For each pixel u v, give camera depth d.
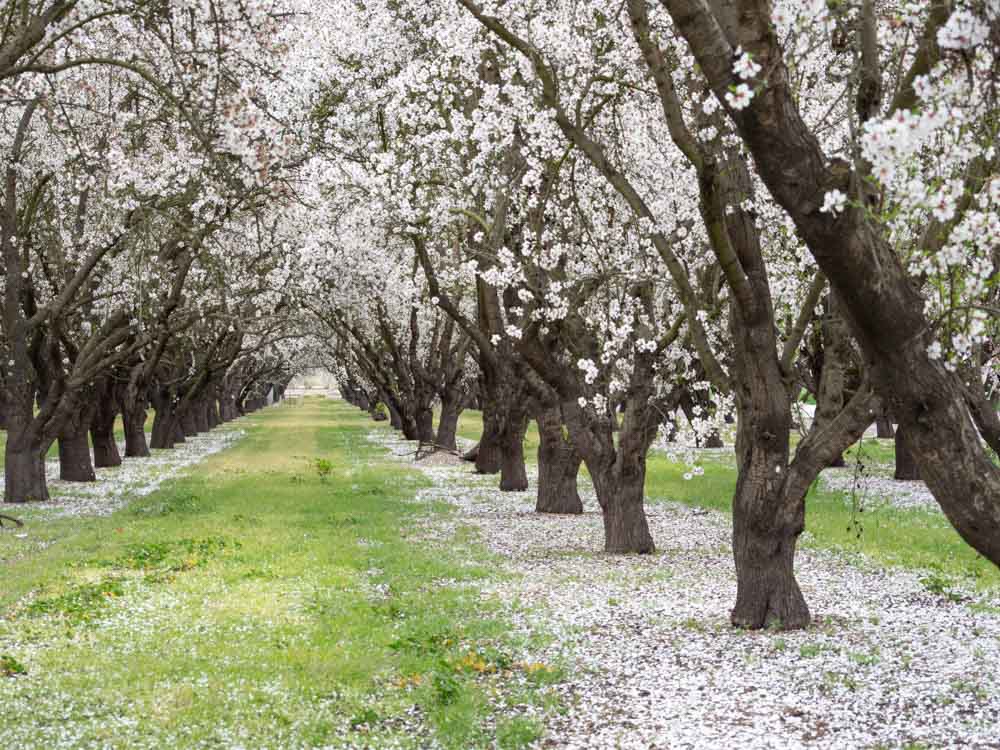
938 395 5.61
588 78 14.52
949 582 13.13
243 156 9.26
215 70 10.83
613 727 7.44
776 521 10.66
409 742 7.14
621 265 16.88
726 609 11.77
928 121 4.11
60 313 23.45
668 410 16.69
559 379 16.69
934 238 6.14
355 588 13.00
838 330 10.80
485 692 8.38
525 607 11.81
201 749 6.86
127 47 14.96
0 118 21.78
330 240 22.80
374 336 46.12
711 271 15.06
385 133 20.97
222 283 22.50
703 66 5.70
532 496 26.06
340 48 20.50
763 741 7.00
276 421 81.12
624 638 10.26
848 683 8.37
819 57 12.20
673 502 24.30
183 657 9.28
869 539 17.22
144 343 24.38
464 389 45.34
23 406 24.00
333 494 25.84
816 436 10.60
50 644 9.77
